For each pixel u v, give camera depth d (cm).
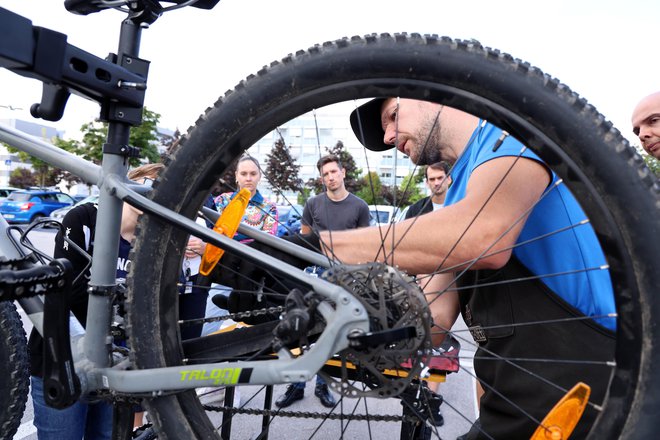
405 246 113
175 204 107
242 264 131
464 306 148
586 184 94
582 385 101
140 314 107
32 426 277
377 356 105
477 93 98
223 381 103
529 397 123
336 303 100
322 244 123
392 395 107
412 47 98
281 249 129
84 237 176
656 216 89
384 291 105
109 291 112
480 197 112
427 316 102
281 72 102
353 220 323
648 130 239
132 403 115
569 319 111
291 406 299
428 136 129
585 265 122
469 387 351
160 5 112
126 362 112
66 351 107
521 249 127
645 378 91
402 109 138
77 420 185
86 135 2164
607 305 118
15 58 89
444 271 115
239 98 104
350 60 100
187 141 106
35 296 108
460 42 98
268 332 121
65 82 99
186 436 108
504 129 99
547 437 103
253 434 264
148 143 2312
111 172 111
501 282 116
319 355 99
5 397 124
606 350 117
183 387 104
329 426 278
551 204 127
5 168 4209
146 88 108
